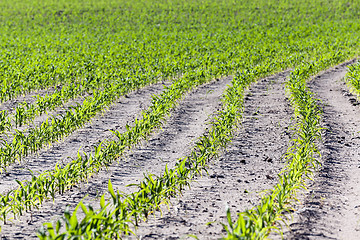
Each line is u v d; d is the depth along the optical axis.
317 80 27.39
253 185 10.75
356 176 10.99
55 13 87.12
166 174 9.73
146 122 15.12
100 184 11.20
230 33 59.31
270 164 12.41
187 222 8.65
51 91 25.78
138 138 15.59
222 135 13.64
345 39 47.09
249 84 26.08
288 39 52.03
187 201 9.82
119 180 11.48
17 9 92.00
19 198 9.18
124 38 56.59
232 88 20.70
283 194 8.24
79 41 52.84
